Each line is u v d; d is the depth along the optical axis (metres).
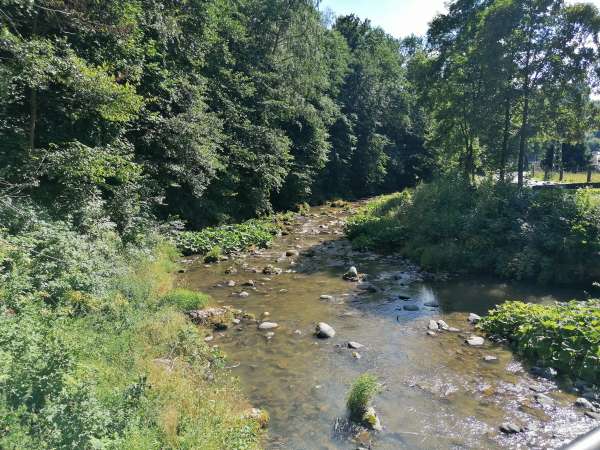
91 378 4.91
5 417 3.40
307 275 14.05
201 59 20.31
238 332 9.18
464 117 22.50
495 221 15.31
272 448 5.40
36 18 10.86
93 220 11.01
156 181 16.50
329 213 29.27
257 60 27.91
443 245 15.50
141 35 14.62
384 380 7.20
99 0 11.97
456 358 7.98
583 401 6.38
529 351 8.02
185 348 7.58
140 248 13.10
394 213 20.88
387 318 10.13
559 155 43.22
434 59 24.80
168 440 4.62
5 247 6.77
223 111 23.28
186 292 10.56
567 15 17.67
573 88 18.41
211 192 21.98
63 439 3.54
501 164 20.88
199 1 19.88
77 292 7.43
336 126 39.34
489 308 10.84
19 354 4.43
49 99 12.00
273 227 22.00
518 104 20.14
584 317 8.11
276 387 6.94
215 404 5.69
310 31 30.16
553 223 14.17
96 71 11.30
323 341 8.78
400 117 48.06
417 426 5.91
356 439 5.62
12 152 10.38
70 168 10.46
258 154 24.55
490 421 6.00
